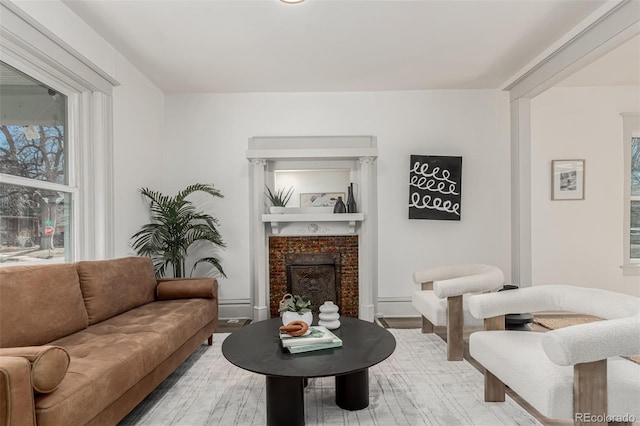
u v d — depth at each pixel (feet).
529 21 9.77
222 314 14.75
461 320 9.80
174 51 11.31
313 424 6.75
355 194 14.97
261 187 14.46
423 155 14.82
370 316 14.30
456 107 14.90
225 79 13.53
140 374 6.45
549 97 15.48
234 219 14.83
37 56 8.09
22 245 8.30
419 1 8.80
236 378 8.84
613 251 15.42
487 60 12.16
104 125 10.50
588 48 9.42
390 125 14.90
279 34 10.33
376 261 14.87
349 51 11.43
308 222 14.78
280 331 7.55
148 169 13.42
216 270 14.79
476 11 9.26
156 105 14.14
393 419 6.89
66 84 9.43
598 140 15.44
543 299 7.47
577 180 15.42
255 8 9.02
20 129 8.22
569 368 5.55
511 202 13.57
